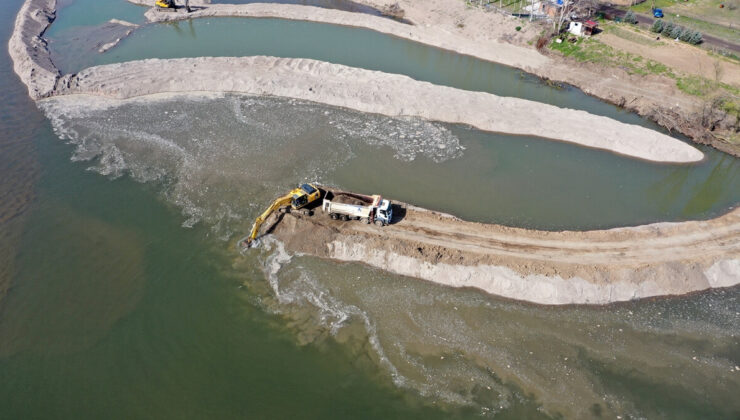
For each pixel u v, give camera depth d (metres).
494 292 31.53
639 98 53.31
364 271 33.09
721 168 44.53
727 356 27.83
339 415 24.75
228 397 25.66
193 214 38.22
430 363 27.14
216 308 30.61
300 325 29.41
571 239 34.84
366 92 53.59
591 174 43.56
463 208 39.25
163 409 25.22
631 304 30.92
